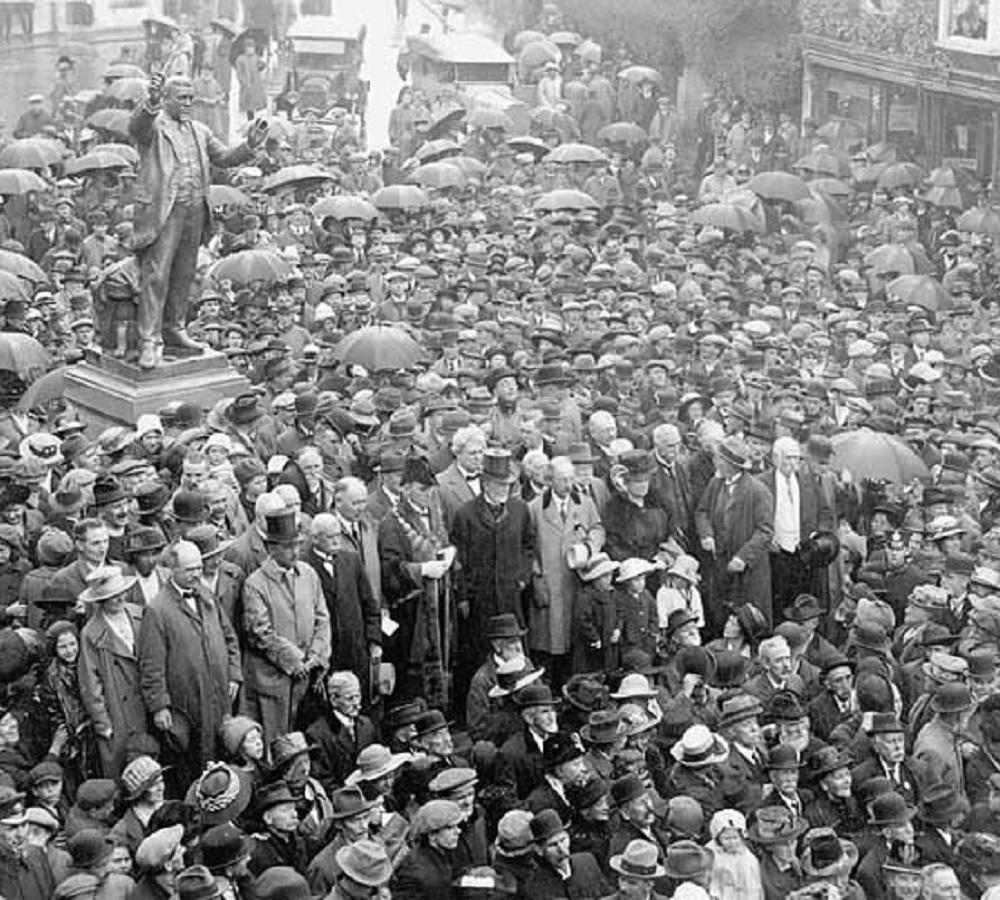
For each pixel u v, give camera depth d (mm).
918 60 44219
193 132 25891
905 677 20375
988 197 41844
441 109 49156
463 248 36062
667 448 22797
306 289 32094
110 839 15789
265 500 19188
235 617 19047
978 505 24875
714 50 50531
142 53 58625
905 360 30844
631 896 15852
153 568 18859
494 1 64125
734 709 18156
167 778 18219
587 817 16797
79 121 47812
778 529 23016
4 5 59812
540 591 21453
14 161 39375
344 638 19734
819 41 48250
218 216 36875
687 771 17703
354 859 15297
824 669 19484
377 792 16672
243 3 59094
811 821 17578
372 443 23484
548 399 24297
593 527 21719
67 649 18000
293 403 23875
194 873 14695
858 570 23328
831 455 23984
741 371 28172
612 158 46625
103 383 25844
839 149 46625
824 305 33188
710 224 37156
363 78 60625
